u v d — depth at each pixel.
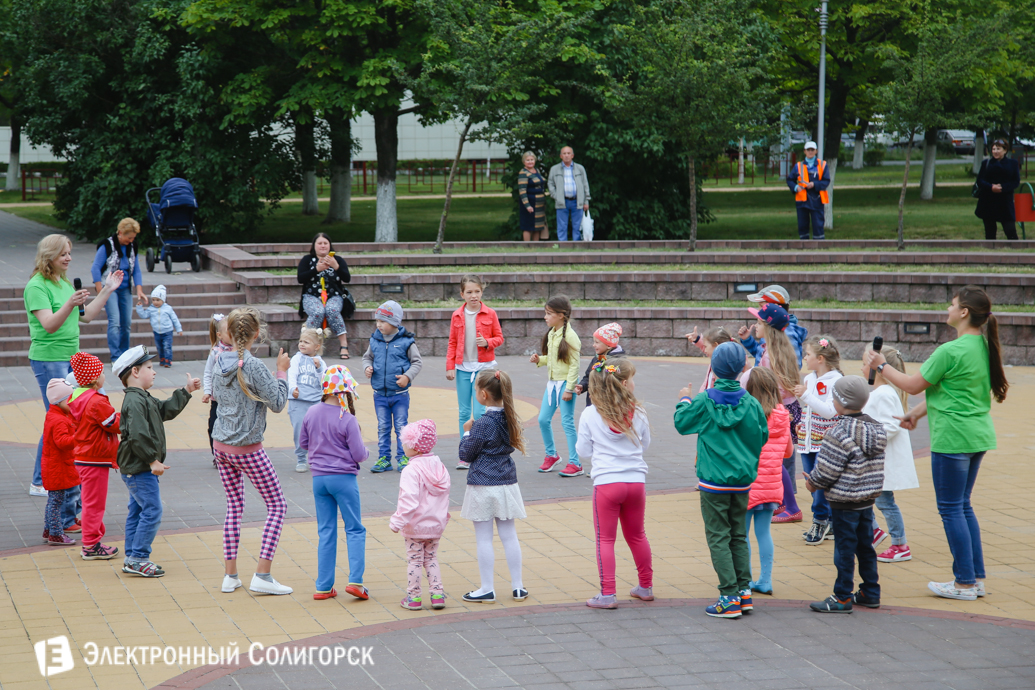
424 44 22.72
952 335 15.66
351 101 22.25
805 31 30.17
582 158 24.58
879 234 23.88
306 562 6.90
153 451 6.41
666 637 5.50
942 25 20.48
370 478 9.23
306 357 9.41
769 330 7.46
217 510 8.13
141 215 24.14
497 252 19.55
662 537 7.50
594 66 23.08
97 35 23.22
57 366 8.24
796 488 9.05
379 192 24.88
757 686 4.83
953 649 5.33
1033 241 19.59
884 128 20.91
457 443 10.47
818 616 5.86
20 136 49.56
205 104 23.67
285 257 18.23
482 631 5.61
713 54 19.77
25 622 5.78
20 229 28.31
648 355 16.70
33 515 8.01
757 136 20.53
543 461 9.91
